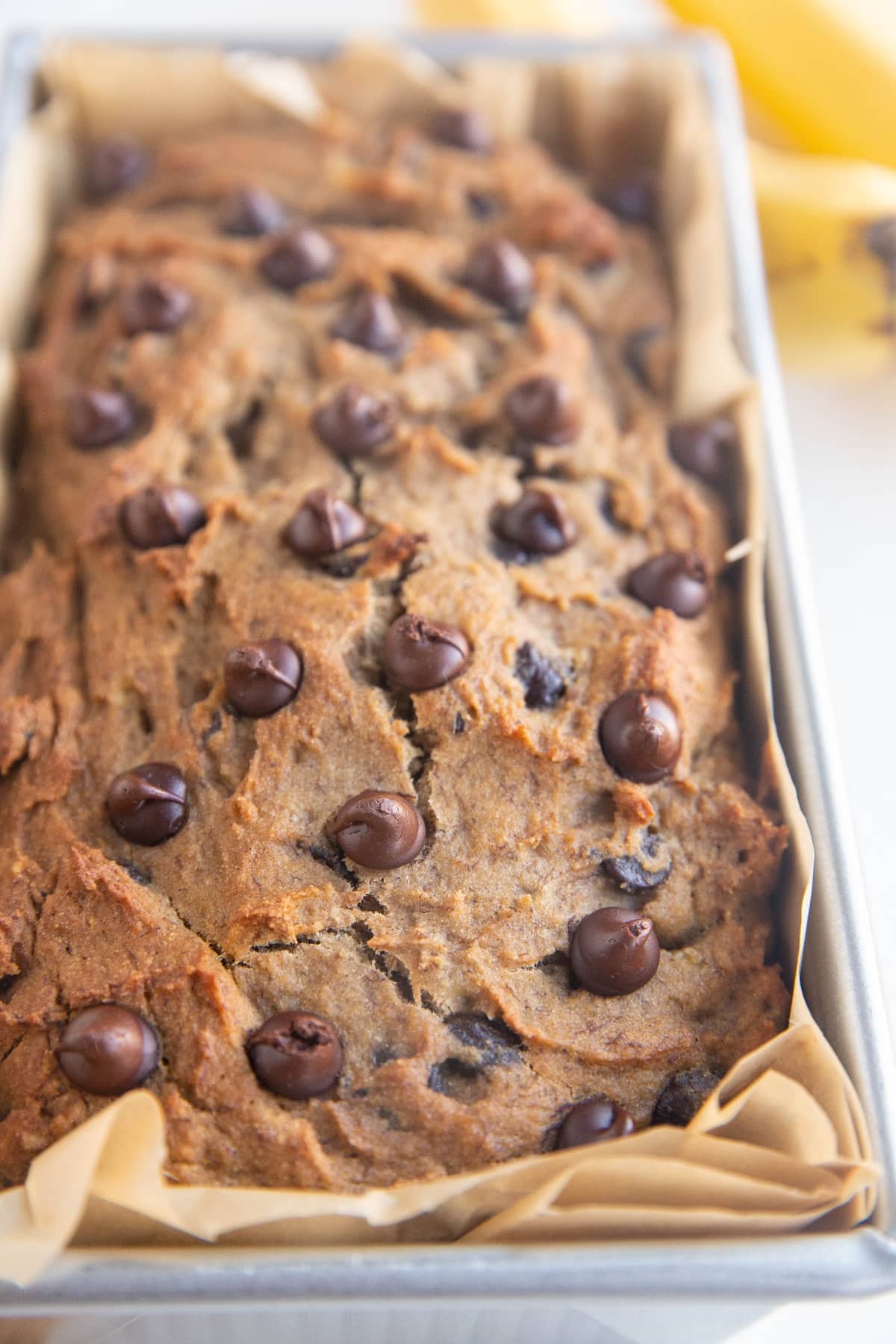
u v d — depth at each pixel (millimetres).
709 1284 231
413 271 321
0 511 308
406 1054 252
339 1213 234
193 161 344
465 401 306
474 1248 232
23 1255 230
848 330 360
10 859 266
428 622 270
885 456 369
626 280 331
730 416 311
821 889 260
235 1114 247
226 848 262
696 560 284
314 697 269
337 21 427
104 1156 237
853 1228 238
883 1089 244
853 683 347
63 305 325
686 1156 241
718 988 262
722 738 281
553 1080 253
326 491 283
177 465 298
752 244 322
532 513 285
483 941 258
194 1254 232
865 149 372
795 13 367
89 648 284
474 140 344
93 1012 249
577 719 272
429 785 267
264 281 322
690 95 345
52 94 349
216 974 252
